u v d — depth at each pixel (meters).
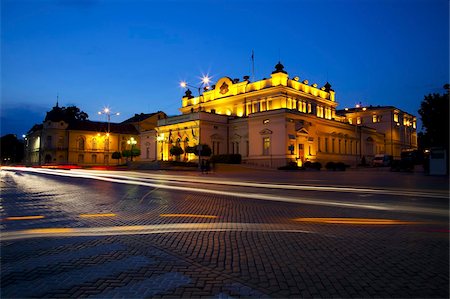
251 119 55.50
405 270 5.09
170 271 5.00
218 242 6.74
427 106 37.91
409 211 11.01
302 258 5.67
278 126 50.97
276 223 8.86
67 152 80.12
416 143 94.81
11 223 8.90
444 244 6.65
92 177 31.67
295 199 14.22
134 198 14.55
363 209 11.45
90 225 8.59
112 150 85.56
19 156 117.06
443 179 27.22
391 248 6.33
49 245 6.54
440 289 4.38
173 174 37.38
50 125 80.06
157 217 9.79
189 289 4.32
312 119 55.72
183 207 11.88
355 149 67.12
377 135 76.06
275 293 4.22
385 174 36.22
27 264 5.34
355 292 4.27
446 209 11.43
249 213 10.57
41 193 16.80
